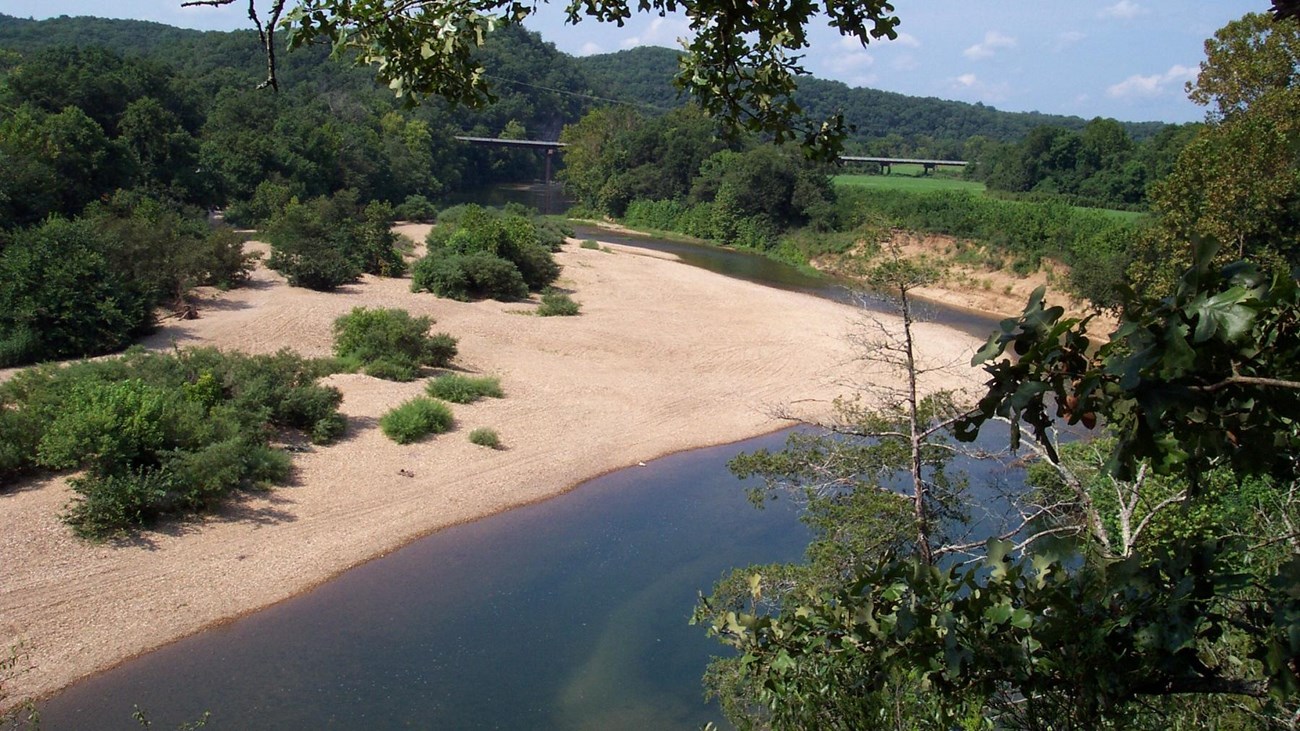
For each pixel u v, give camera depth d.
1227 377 2.74
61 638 14.87
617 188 89.75
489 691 14.36
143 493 18.16
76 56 64.00
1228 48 32.31
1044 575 3.43
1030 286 48.66
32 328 27.34
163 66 68.31
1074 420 2.95
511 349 34.19
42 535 17.39
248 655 15.01
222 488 19.61
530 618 16.67
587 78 168.12
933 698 4.09
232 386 23.81
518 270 45.00
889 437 13.45
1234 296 2.57
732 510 22.03
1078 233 48.16
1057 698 3.52
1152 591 3.17
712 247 73.50
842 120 5.37
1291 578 2.85
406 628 16.12
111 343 28.36
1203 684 3.07
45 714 13.20
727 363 34.56
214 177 61.44
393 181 81.06
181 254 35.00
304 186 67.44
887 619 3.60
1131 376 2.69
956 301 50.56
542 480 23.30
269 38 4.59
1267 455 2.83
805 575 12.74
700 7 4.95
